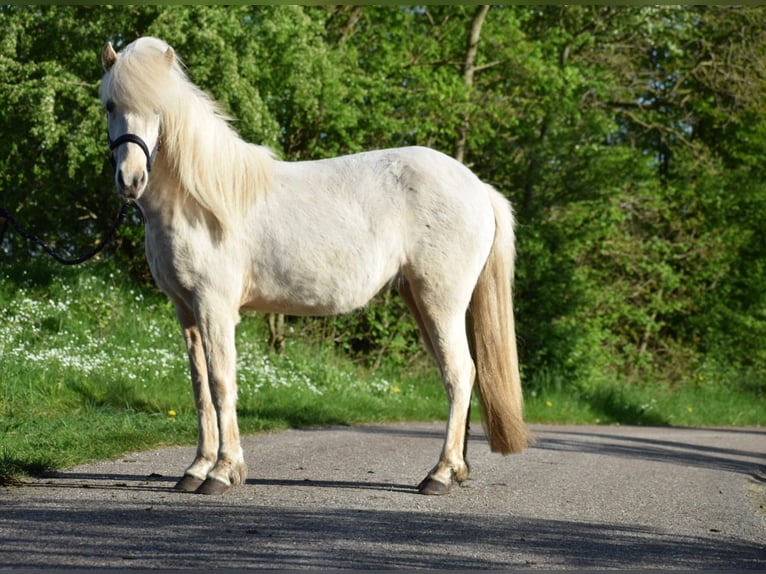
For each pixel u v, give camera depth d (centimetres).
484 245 709
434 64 2252
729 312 2630
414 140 2116
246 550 481
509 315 721
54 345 1353
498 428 709
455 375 694
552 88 2169
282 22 1672
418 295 695
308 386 1505
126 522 536
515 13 2347
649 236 2608
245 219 666
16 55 1600
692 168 2653
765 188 2664
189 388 1284
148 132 626
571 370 2153
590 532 573
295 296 679
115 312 1541
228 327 657
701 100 2750
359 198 684
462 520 589
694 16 2544
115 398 1159
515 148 2234
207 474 650
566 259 2212
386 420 1391
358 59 2128
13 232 1812
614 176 2244
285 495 650
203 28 1558
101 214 1862
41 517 540
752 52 2634
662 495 743
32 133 1500
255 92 1608
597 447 1145
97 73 1612
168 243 648
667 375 2555
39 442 818
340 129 1875
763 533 610
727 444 1342
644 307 2556
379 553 487
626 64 2495
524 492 718
